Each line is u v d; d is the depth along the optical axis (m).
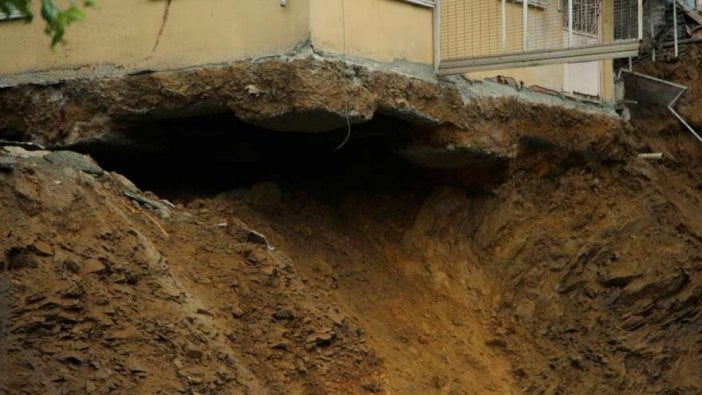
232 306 11.05
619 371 14.17
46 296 9.62
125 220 11.00
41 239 10.11
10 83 14.09
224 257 11.60
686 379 14.40
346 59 12.58
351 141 14.13
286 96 12.23
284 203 13.62
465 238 14.62
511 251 14.70
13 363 9.10
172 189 14.44
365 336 12.00
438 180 14.62
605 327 14.55
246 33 12.65
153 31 13.27
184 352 10.02
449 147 13.65
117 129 13.39
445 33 13.87
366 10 12.91
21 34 14.14
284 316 11.23
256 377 10.52
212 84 12.70
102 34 13.61
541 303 14.48
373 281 13.38
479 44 14.30
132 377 9.53
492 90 14.38
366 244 13.91
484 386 12.83
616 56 12.96
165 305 10.32
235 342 10.73
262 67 12.38
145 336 9.92
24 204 10.35
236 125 13.56
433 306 13.58
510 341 13.79
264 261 11.70
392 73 12.97
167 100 12.99
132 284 10.34
